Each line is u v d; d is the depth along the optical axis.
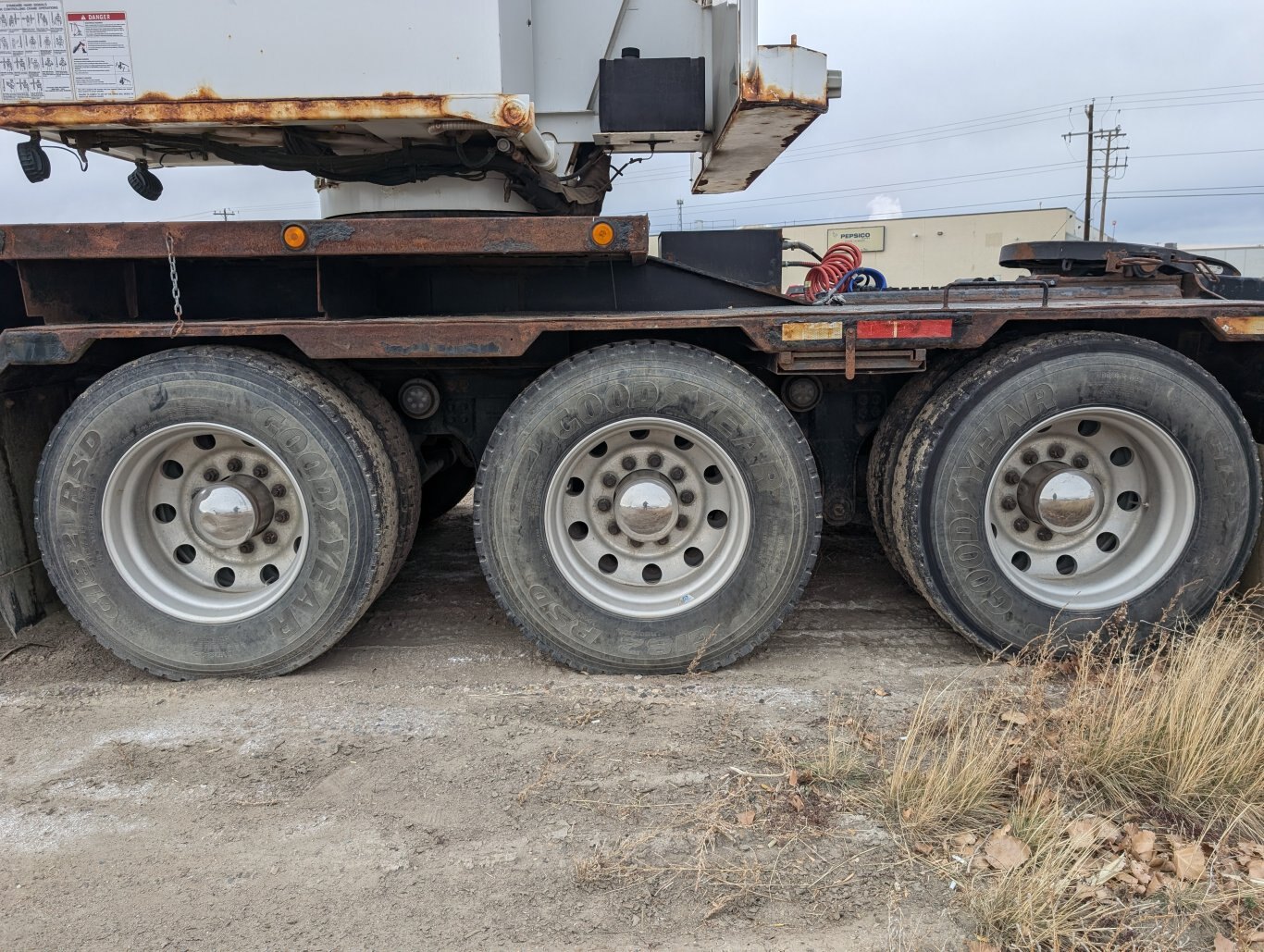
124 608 3.41
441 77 3.23
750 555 3.42
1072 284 4.32
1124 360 3.36
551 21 3.96
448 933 2.03
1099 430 3.59
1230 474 3.45
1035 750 2.68
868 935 2.01
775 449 3.35
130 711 3.18
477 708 3.14
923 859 2.26
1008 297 4.05
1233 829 2.41
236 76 3.25
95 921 2.09
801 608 4.20
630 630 3.44
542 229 3.19
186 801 2.58
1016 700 3.12
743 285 3.74
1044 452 3.59
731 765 2.71
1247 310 3.39
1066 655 3.49
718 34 4.03
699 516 3.56
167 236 3.18
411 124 3.34
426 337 3.27
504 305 3.80
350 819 2.47
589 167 4.23
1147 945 2.00
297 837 2.39
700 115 3.92
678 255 3.99
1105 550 3.67
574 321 3.28
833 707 3.12
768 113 3.74
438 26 3.21
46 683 3.46
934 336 3.35
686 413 3.35
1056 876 2.10
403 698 3.27
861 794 2.53
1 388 3.51
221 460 3.48
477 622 4.10
